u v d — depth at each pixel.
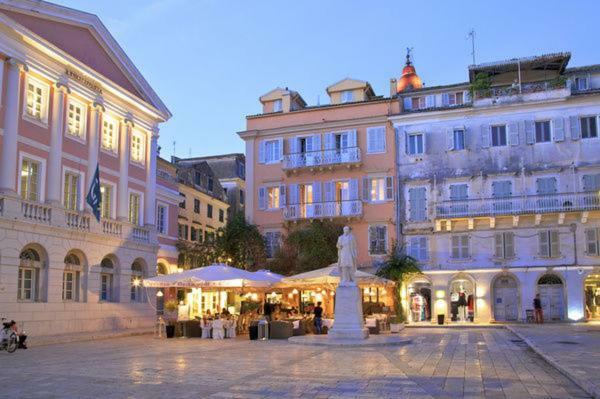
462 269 36.25
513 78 39.53
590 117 35.78
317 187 40.38
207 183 49.47
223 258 39.44
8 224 22.53
